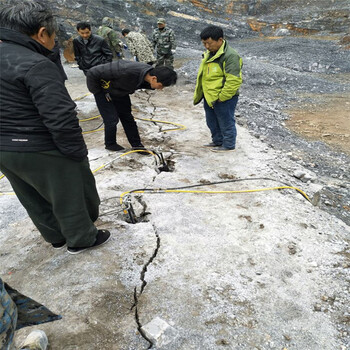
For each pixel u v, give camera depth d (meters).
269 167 4.23
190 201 3.37
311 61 12.93
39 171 2.02
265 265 2.50
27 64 1.77
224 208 3.24
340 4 18.17
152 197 3.42
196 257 2.57
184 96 8.00
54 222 2.48
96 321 2.04
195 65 11.66
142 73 3.44
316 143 5.95
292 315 2.10
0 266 2.57
